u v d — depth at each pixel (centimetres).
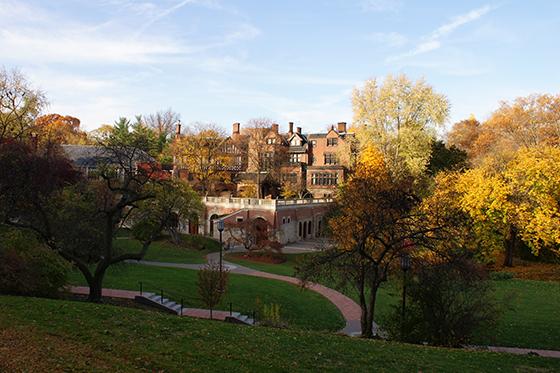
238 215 5372
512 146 6831
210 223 5731
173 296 2550
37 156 2120
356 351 1404
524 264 4303
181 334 1371
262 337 1451
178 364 1118
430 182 4622
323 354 1333
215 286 2188
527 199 3862
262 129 7412
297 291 3094
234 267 3981
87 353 1132
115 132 7500
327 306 2808
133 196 2283
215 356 1203
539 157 3975
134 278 2867
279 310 2567
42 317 1385
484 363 1389
